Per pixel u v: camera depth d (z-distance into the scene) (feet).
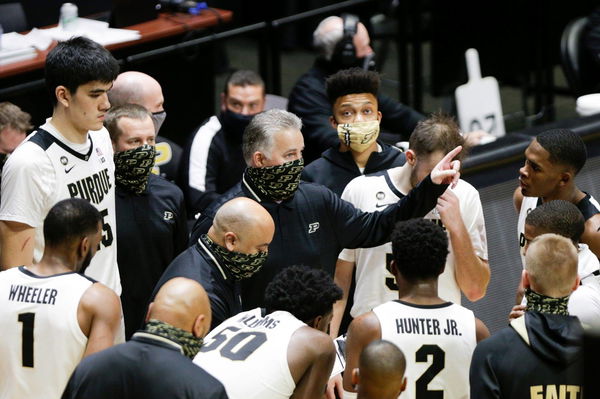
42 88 52.49
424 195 33.24
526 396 26.89
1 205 33.09
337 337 36.55
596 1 78.79
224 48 75.77
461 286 34.30
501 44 76.54
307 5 80.38
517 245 44.75
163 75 62.75
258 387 26.68
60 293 29.07
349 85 39.47
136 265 37.37
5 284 29.37
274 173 33.60
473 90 64.28
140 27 62.34
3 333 29.17
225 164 50.24
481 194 44.34
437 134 34.32
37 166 32.68
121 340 35.86
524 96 75.51
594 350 13.87
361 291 36.04
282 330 27.53
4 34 59.41
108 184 35.04
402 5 71.15
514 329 27.27
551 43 77.36
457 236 33.45
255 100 49.85
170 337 25.14
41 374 29.17
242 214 31.30
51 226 29.37
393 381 24.80
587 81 64.85
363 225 34.68
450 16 75.97
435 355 28.12
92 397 24.70
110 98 40.68
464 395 28.53
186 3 64.64
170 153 52.65
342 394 32.40
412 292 28.76
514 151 45.16
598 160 48.16
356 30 52.31
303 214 34.45
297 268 28.99
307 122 51.96
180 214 38.50
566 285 27.55
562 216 32.14
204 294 25.96
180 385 24.41
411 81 76.74
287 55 81.20
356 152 40.22
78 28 60.85
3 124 44.04
